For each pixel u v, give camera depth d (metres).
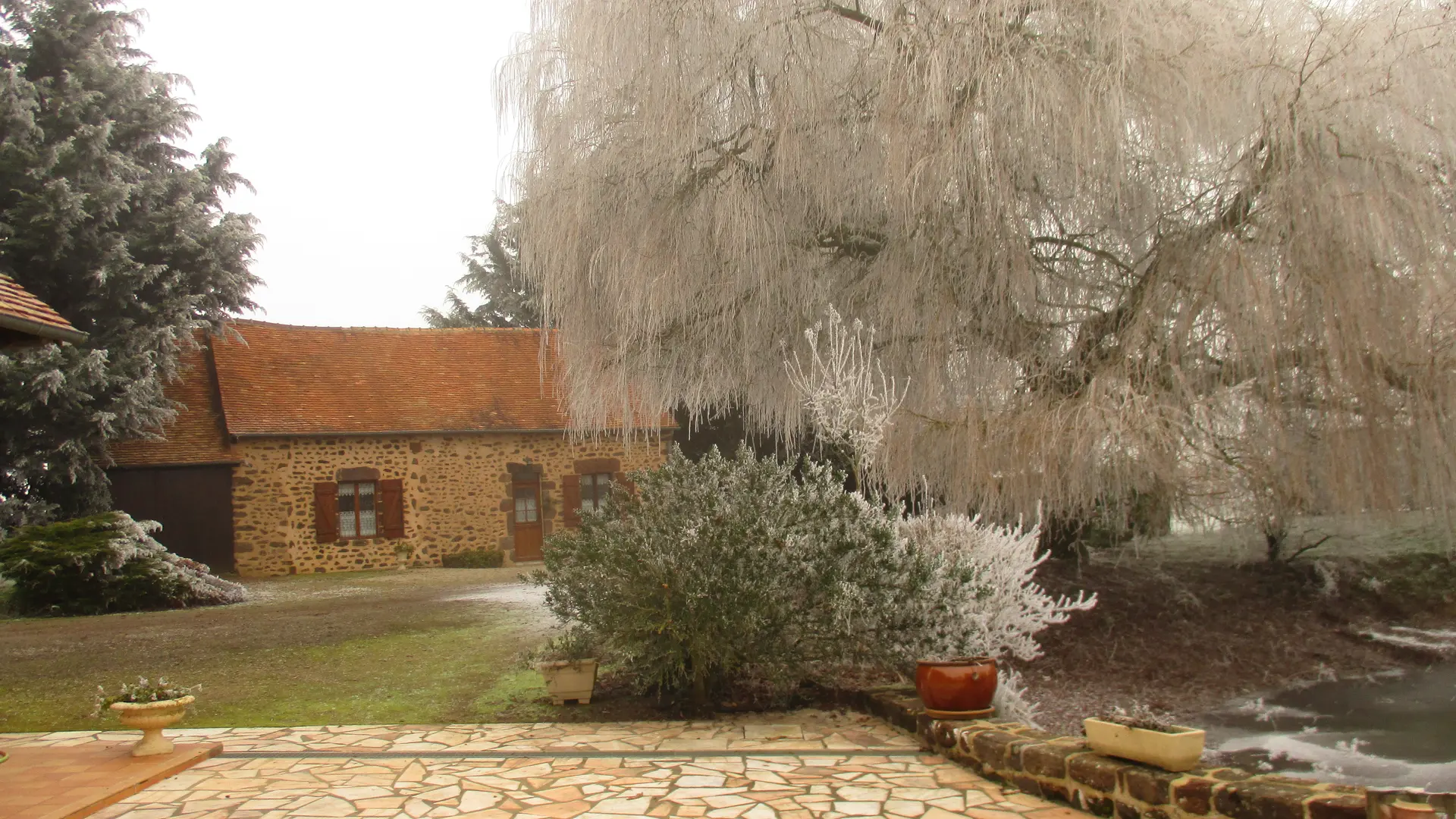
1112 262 8.35
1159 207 7.86
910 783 4.75
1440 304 6.97
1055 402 8.11
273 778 4.96
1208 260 7.47
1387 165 7.19
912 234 8.70
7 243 15.20
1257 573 10.47
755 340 9.81
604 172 9.48
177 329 16.47
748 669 6.88
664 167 9.19
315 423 17.33
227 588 13.14
